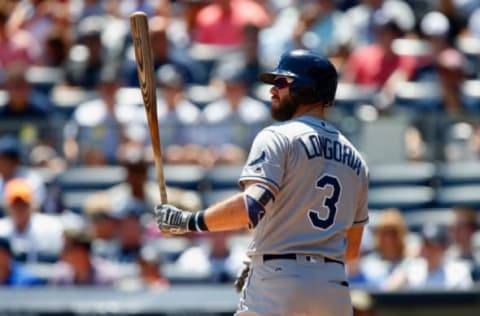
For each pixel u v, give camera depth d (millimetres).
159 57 48156
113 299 35031
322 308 20422
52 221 42094
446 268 38625
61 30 51438
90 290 35219
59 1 53719
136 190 42406
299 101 20953
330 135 20844
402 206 44844
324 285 20375
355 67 49469
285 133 20484
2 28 52094
